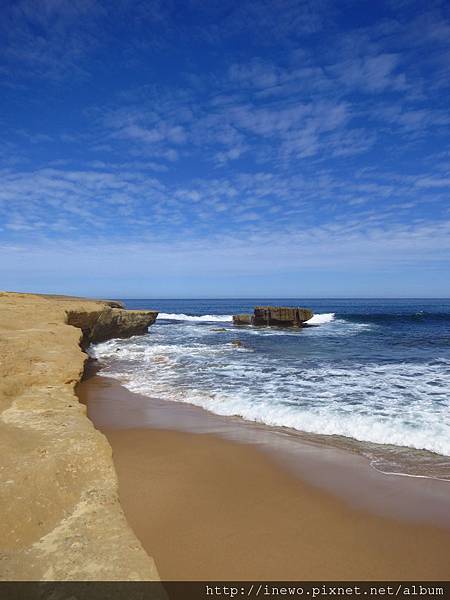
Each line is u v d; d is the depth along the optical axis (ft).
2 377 24.62
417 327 97.14
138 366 46.60
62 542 10.66
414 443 21.16
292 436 22.72
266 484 16.62
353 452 20.25
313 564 11.59
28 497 12.33
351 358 50.44
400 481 17.01
